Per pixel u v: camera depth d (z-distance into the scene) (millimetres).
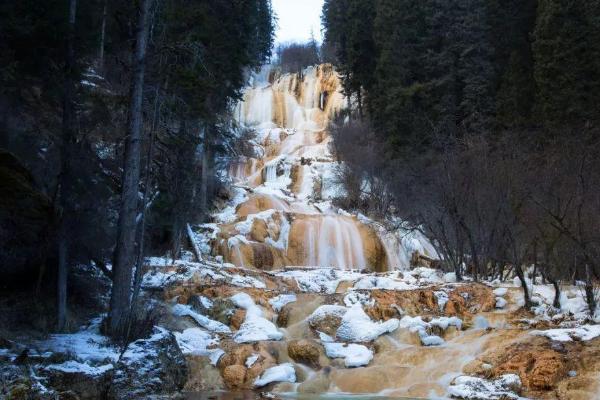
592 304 14516
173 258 20922
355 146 35438
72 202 12945
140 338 12055
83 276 14523
